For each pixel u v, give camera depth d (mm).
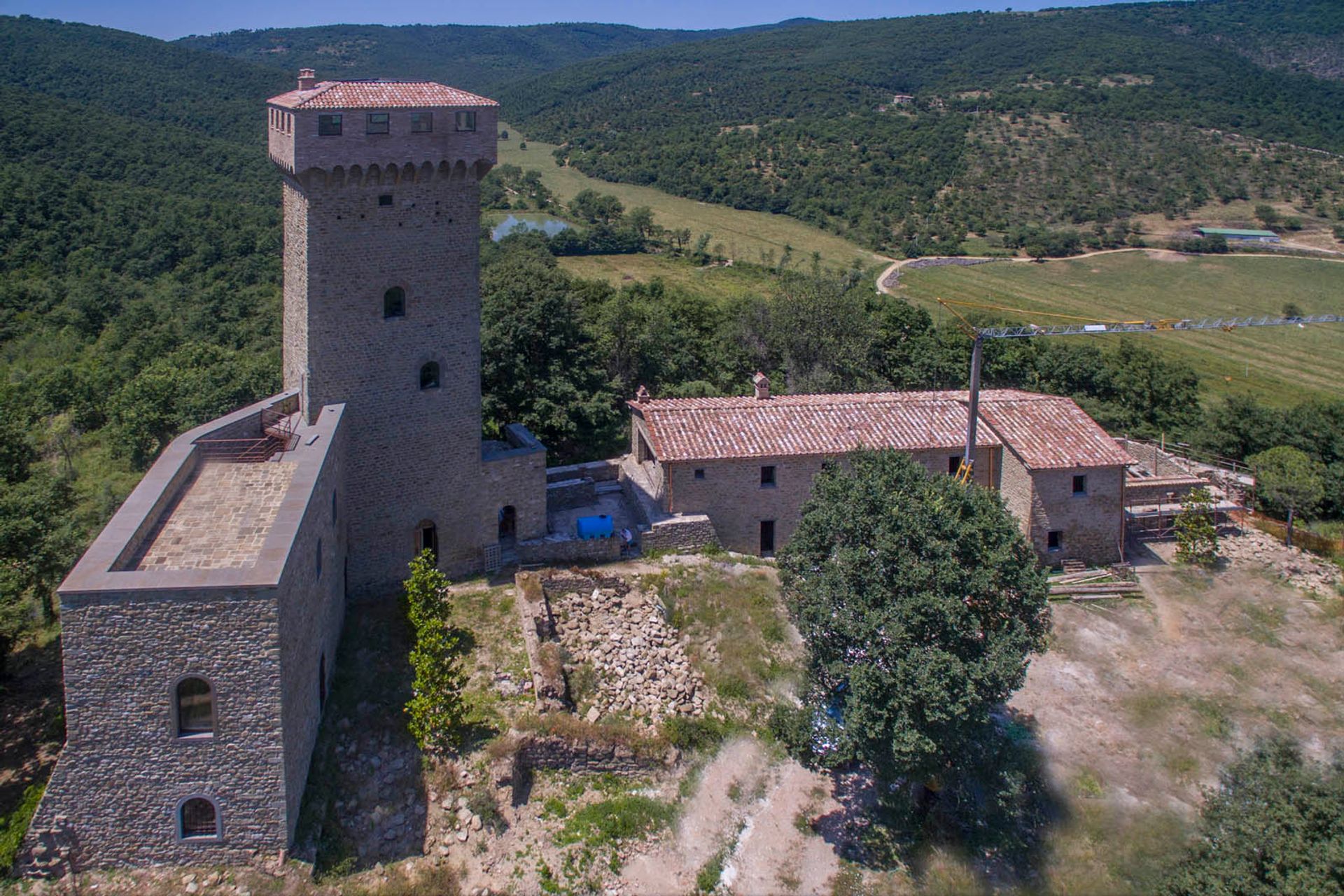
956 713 27844
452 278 38312
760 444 44969
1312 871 22766
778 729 31469
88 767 25797
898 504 31203
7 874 25844
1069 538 46844
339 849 28141
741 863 30422
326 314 36000
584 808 31375
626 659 36500
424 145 35938
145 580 24797
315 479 30500
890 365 76875
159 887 26156
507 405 56875
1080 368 76062
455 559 40781
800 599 31797
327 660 32938
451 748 31531
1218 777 34094
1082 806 33312
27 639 37250
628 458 51281
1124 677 40188
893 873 30484
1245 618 44469
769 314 74875
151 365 68188
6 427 39000
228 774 26344
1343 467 61469
